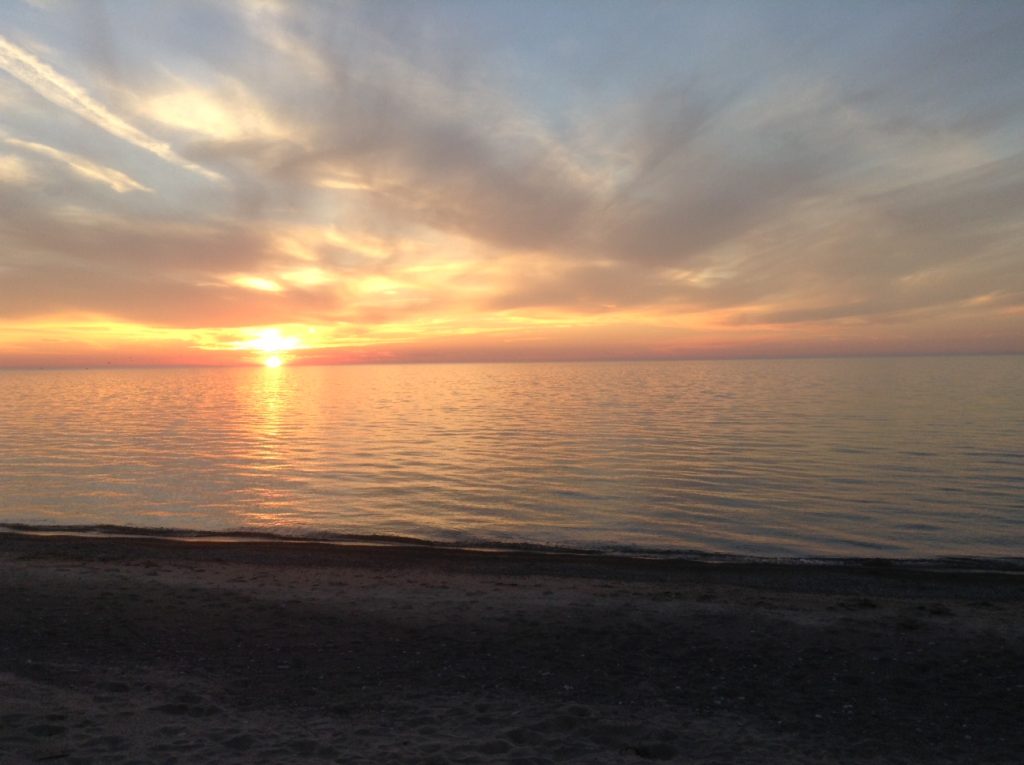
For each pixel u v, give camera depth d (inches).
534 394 3459.6
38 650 327.6
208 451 1332.4
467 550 606.5
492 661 323.6
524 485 945.5
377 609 411.5
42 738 221.3
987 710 265.7
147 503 839.1
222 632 363.9
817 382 4190.5
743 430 1594.5
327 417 2212.1
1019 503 791.1
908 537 657.6
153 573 495.8
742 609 414.3
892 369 7204.7
